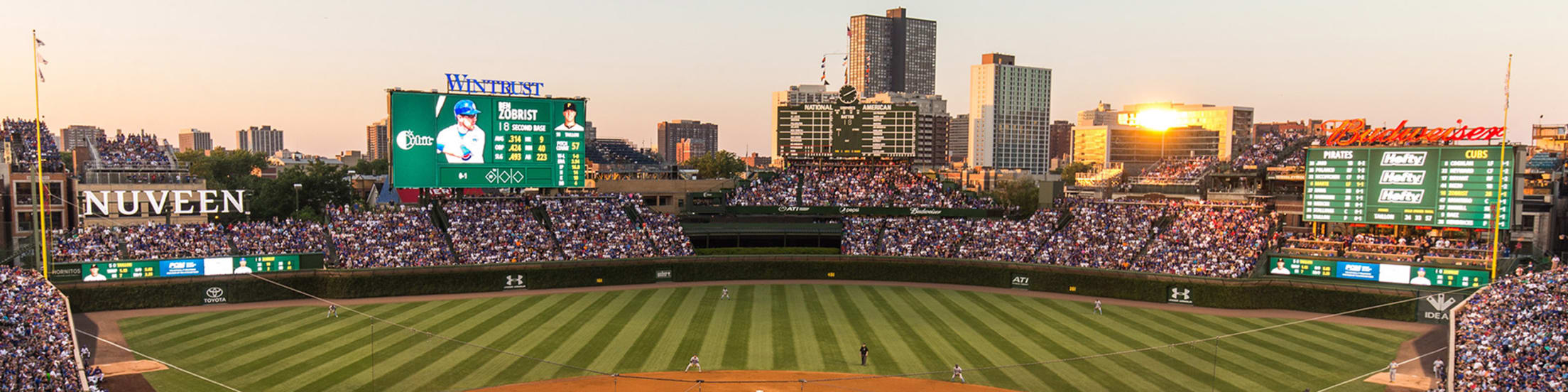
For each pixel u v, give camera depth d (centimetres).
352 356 6091
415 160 9525
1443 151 8281
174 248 8356
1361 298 7950
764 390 5431
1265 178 10400
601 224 10356
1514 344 5491
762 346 6569
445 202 10219
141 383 5384
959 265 9781
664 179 13238
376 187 17312
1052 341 6788
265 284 8294
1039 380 5666
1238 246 8981
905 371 5878
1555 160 10944
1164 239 9506
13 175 9606
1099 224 10162
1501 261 7800
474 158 9750
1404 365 6047
